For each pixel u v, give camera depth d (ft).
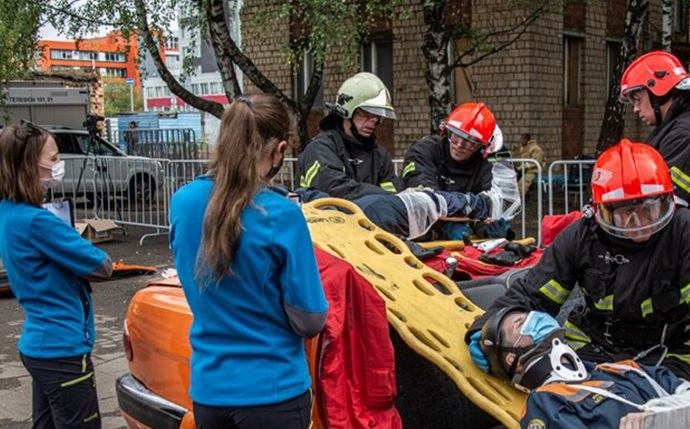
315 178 14.60
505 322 9.35
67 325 10.78
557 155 49.01
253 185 7.51
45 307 10.73
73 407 10.89
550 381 8.76
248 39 41.86
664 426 7.78
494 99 46.96
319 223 11.55
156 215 38.96
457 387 10.19
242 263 7.49
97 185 40.65
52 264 10.69
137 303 11.66
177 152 51.24
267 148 7.83
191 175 37.37
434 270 11.48
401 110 49.57
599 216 9.39
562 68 49.37
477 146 15.05
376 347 9.05
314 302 7.66
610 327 10.03
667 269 9.38
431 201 13.52
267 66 52.85
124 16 36.99
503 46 40.93
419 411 10.42
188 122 88.33
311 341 8.76
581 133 52.11
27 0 36.76
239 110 7.64
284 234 7.55
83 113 58.80
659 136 12.48
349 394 8.95
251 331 7.63
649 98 12.69
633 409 8.01
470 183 15.48
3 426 15.25
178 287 11.48
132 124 77.97
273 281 7.61
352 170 15.30
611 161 9.32
